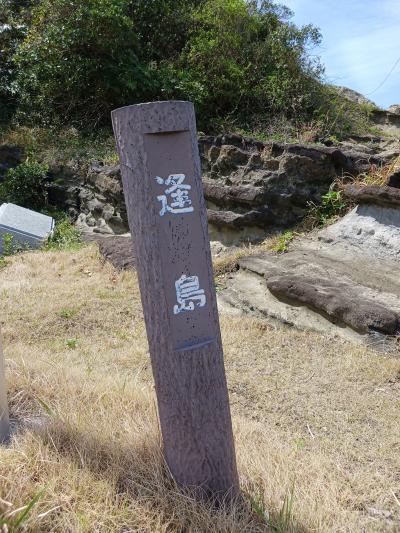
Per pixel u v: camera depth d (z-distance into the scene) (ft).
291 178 24.58
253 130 36.45
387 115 43.39
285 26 40.19
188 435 7.91
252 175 25.53
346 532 8.35
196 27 40.50
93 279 23.13
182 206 7.73
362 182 23.12
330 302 17.62
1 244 28.81
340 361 15.85
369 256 20.63
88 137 37.68
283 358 16.31
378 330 16.61
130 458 8.86
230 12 39.47
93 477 8.30
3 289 21.98
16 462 8.36
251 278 21.30
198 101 36.60
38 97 39.29
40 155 36.27
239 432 11.12
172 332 7.75
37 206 35.29
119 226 30.68
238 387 14.47
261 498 8.50
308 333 17.76
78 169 34.60
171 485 8.23
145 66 37.50
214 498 8.07
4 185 35.53
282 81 37.86
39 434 9.29
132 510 7.81
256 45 39.50
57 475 8.24
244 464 9.48
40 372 13.03
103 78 36.86
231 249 24.94
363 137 35.96
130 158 7.67
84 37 35.73
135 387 12.54
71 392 11.82
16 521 6.77
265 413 13.17
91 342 17.79
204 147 27.96
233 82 37.81
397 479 10.37
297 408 13.38
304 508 8.52
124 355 16.40
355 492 9.73
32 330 18.58
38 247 29.55
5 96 42.09
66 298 21.01
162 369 7.89
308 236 23.48
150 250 7.70
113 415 10.62
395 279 18.99
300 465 10.09
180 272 7.75
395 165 22.15
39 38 36.83
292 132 35.27
